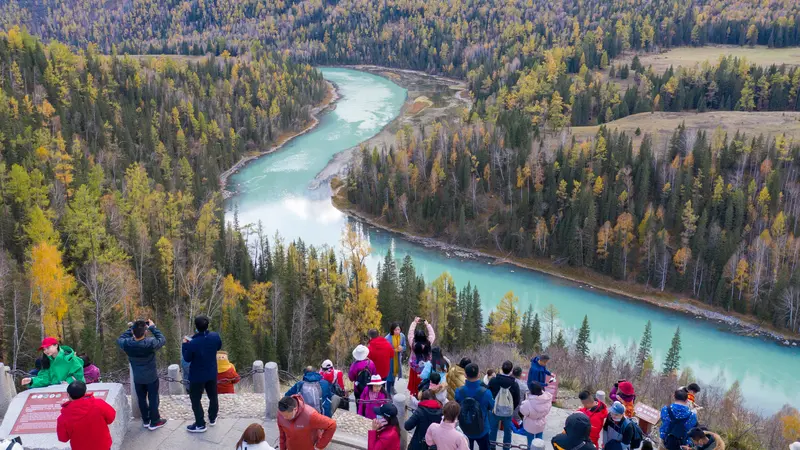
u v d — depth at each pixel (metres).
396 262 138.50
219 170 189.38
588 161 159.88
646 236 131.50
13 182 111.19
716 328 115.38
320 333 94.69
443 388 19.08
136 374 19.75
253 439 14.75
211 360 19.72
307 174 189.75
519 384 22.53
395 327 24.72
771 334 112.81
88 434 16.02
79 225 101.31
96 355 67.44
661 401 43.41
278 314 92.12
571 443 15.59
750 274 120.75
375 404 21.95
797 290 113.06
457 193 158.00
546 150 165.62
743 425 33.47
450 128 186.38
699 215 140.25
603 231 132.88
